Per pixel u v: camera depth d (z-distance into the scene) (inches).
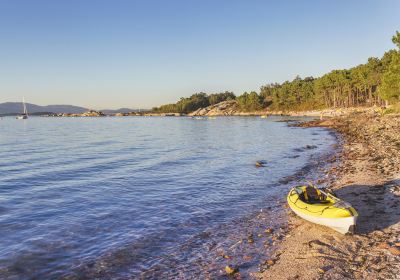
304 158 1459.2
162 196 906.1
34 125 6879.9
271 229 607.8
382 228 557.6
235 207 777.6
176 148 2127.2
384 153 1282.0
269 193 887.7
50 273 482.0
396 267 425.1
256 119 6446.9
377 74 4589.1
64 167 1437.0
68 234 632.4
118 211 776.3
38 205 842.2
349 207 557.9
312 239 544.1
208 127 4562.0
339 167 1117.7
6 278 467.2
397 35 2696.9
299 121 4810.5
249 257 503.5
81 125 6569.9
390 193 733.9
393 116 2901.1
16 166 1481.3
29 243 589.9
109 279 463.5
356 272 425.7
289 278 427.2
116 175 1230.3
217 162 1476.4
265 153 1711.4
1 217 742.5
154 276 466.9
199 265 491.8
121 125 6166.3
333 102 6791.3
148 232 634.8
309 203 645.9
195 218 709.9
